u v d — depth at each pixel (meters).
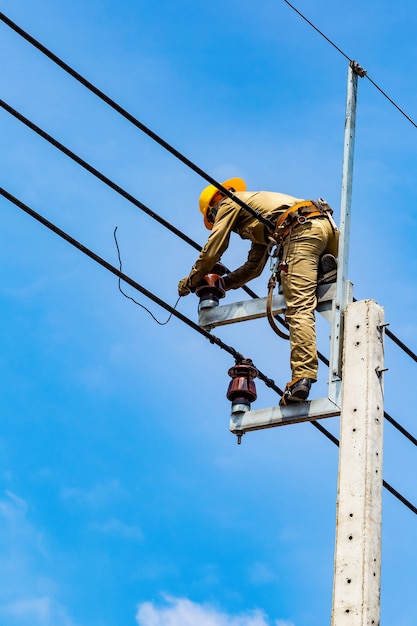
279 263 15.50
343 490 13.33
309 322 14.85
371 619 12.62
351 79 15.70
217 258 15.98
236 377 15.38
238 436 15.05
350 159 15.41
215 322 15.69
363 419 13.65
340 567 12.92
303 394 14.52
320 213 15.46
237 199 15.50
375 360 14.02
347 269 14.95
